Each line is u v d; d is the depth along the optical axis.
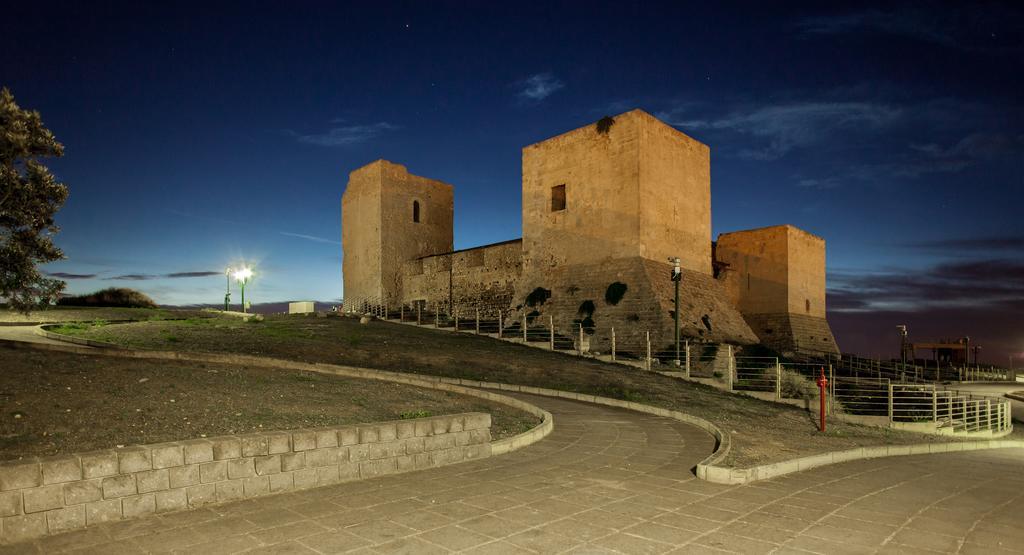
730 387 22.39
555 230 35.28
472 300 40.72
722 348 28.00
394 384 14.20
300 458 7.19
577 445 10.62
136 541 5.31
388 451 8.09
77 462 5.65
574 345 29.02
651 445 10.84
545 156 36.41
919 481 8.48
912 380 37.44
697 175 36.31
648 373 23.97
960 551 5.26
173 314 36.44
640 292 30.00
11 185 16.17
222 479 6.55
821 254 47.66
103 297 41.41
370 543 5.32
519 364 22.83
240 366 14.00
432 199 50.78
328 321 35.50
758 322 44.06
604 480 7.91
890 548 5.34
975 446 15.53
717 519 6.21
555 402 16.73
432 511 6.32
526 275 36.56
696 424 13.76
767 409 18.81
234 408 9.18
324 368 15.53
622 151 32.31
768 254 44.19
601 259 32.53
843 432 15.02
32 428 7.43
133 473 5.97
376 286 46.41
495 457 9.36
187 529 5.64
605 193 32.84
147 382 10.46
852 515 6.42
